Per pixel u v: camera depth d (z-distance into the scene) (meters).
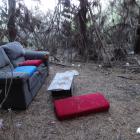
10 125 2.73
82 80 4.38
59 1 5.97
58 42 6.33
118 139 2.36
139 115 2.84
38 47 6.33
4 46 4.05
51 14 6.36
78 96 3.26
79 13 5.87
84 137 2.43
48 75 4.80
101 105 2.93
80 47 6.14
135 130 2.51
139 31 6.39
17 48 4.42
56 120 2.83
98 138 2.40
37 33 6.32
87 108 2.89
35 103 3.36
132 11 6.09
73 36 6.13
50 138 2.45
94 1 5.88
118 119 2.76
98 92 3.57
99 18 5.95
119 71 4.97
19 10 5.98
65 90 3.34
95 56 5.99
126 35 6.14
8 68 3.80
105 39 5.89
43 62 4.62
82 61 6.05
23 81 2.96
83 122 2.74
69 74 3.99
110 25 6.17
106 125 2.64
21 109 3.13
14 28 5.99
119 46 5.92
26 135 2.52
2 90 3.04
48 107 3.22
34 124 2.75
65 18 6.08
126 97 3.44
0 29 5.84
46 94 3.71
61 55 6.37
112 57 5.70
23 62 4.29
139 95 3.51
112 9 6.20
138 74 4.69
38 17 6.44
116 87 3.91
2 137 2.49
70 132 2.54
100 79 4.42
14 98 3.07
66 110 2.88
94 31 5.82
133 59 5.89
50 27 6.23
